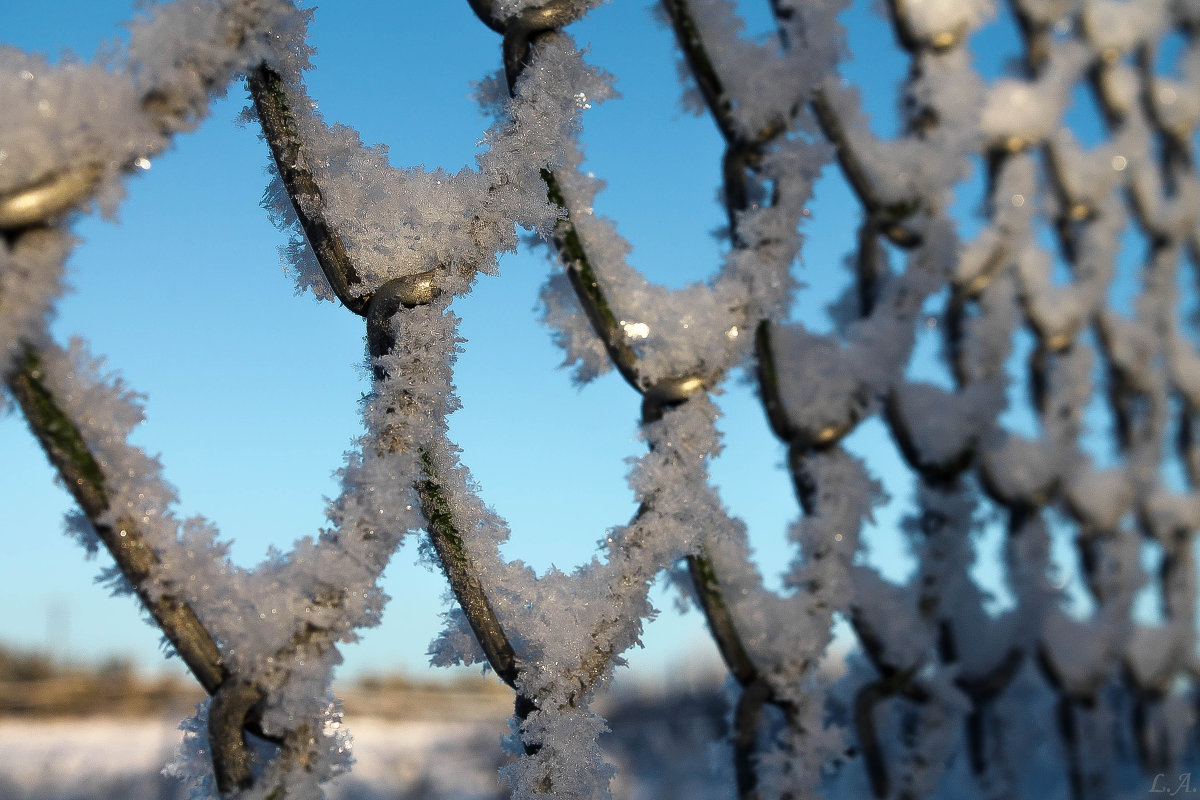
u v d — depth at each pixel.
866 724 0.29
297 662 0.26
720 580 0.28
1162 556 0.37
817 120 0.29
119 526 0.25
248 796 0.25
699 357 0.28
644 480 0.27
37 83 0.24
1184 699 0.37
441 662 0.28
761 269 0.28
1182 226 0.37
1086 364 0.34
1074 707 0.33
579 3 0.28
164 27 0.25
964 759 0.31
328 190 0.28
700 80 0.28
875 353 0.29
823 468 0.28
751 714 0.28
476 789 1.49
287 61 0.27
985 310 0.31
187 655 0.25
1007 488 0.32
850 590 0.28
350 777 1.53
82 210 0.25
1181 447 0.38
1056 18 0.34
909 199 0.29
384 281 0.28
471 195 0.27
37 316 0.25
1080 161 0.34
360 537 0.26
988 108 0.32
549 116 0.28
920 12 0.30
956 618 0.31
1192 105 0.37
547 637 0.27
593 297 0.28
